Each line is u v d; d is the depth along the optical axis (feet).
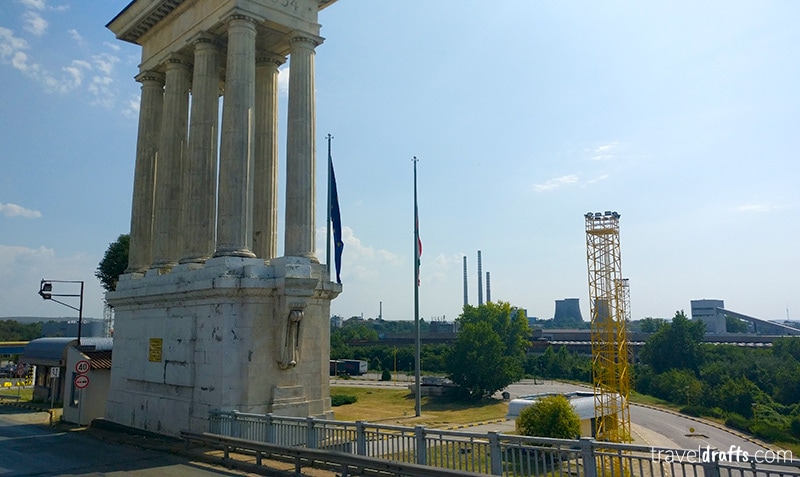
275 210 95.04
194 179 85.56
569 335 537.65
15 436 90.84
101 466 62.75
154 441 77.25
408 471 44.37
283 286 73.31
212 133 88.22
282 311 74.18
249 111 80.59
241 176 78.38
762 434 203.82
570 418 129.08
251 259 75.92
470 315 382.01
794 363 295.28
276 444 56.75
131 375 91.04
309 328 78.74
